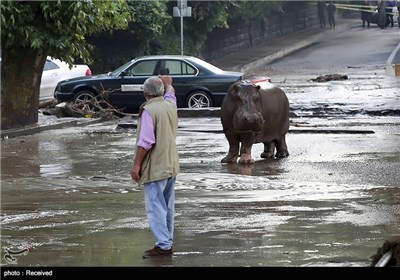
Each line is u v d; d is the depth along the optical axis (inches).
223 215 929.5
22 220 925.8
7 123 1793.8
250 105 1278.3
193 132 1747.0
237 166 1300.4
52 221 919.0
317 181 1155.9
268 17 4990.2
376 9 5644.7
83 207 998.4
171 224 778.2
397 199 1016.2
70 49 1784.0
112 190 1115.3
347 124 1859.0
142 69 2161.7
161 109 764.0
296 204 990.4
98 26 1814.7
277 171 1245.7
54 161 1387.8
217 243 800.3
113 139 1678.2
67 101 2149.4
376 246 774.5
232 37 4409.5
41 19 1770.4
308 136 1653.5
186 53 3617.1
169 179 772.0
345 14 6540.4
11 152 1498.5
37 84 1838.1
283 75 3393.2
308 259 729.6
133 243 810.8
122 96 2145.7
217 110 2060.8
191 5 3595.0
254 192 1074.7
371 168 1258.6
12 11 1706.4
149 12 3154.5
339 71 3472.0
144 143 757.9
